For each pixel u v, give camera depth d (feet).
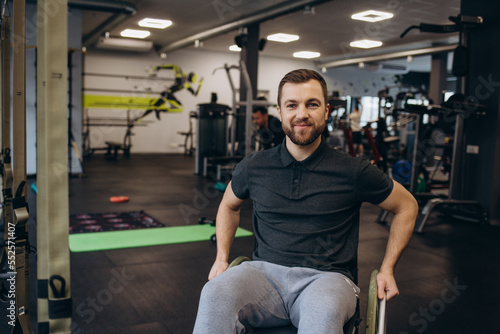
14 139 4.18
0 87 5.40
